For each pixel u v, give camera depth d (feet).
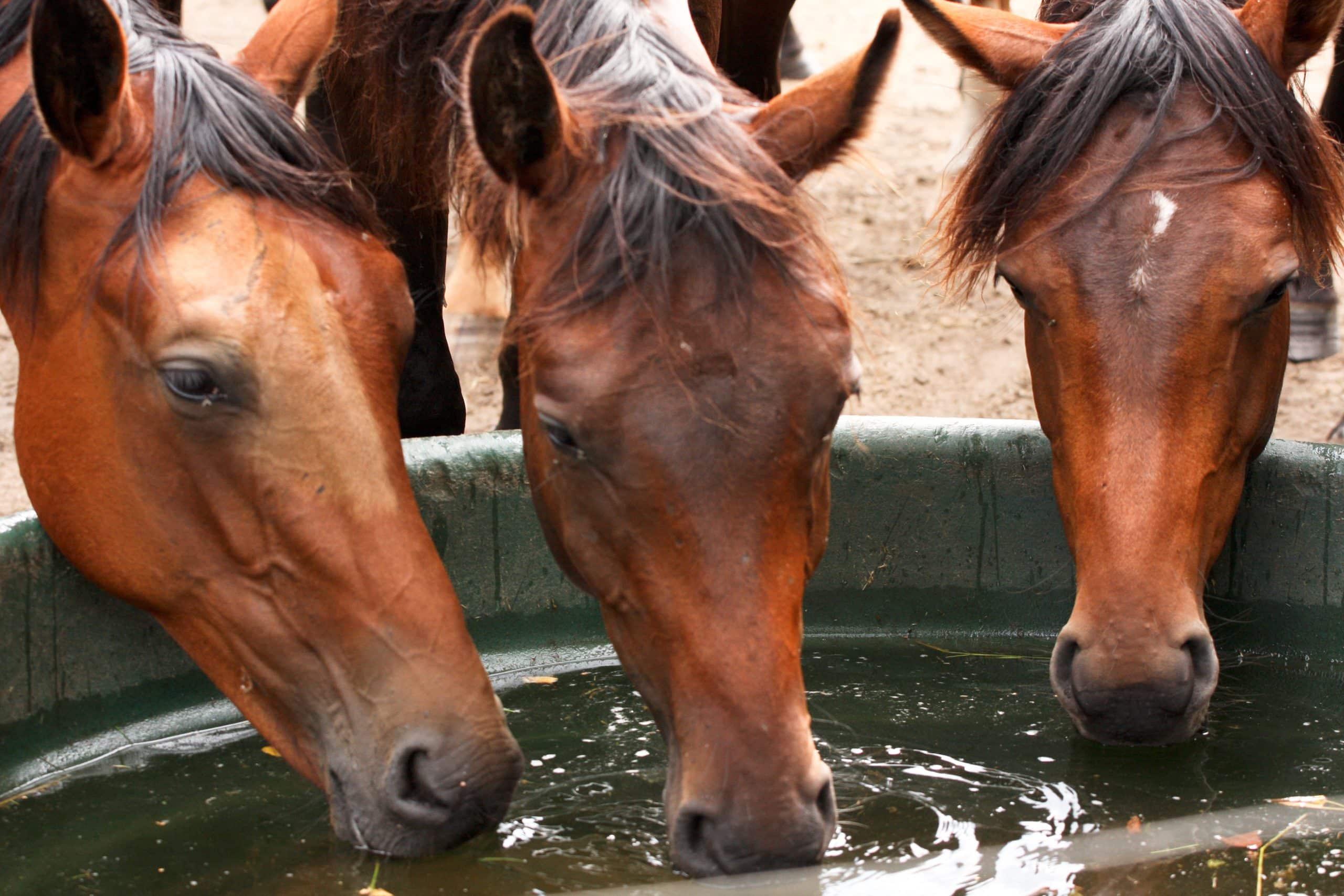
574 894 6.94
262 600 7.17
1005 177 8.91
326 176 7.36
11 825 8.06
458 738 6.98
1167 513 8.17
